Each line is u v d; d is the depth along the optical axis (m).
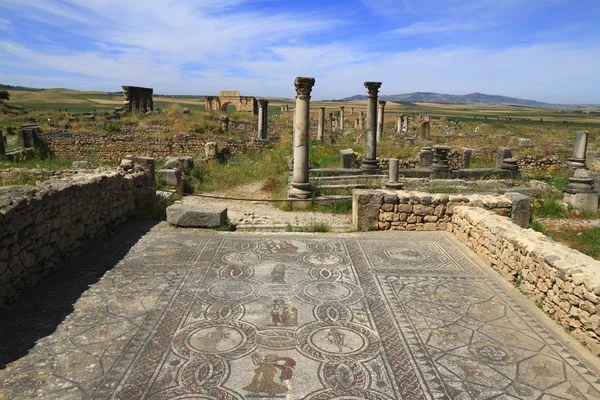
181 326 4.25
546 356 3.83
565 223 10.62
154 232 7.64
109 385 3.30
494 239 6.06
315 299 4.95
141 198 9.54
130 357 3.68
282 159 18.06
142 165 11.66
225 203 11.97
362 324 4.38
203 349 3.84
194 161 17.81
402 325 4.37
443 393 3.30
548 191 13.55
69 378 3.37
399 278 5.64
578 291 4.12
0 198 4.85
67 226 6.02
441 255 6.62
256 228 8.70
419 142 26.27
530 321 4.49
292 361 3.68
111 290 5.07
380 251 6.77
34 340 3.92
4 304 4.54
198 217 7.91
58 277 5.43
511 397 3.27
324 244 7.10
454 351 3.90
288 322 4.38
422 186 13.37
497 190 12.71
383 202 8.02
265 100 24.77
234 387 3.31
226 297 4.94
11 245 4.68
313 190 11.82
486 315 4.62
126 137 21.72
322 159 18.45
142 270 5.74
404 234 7.79
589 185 12.17
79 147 21.44
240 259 6.25
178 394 3.21
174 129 25.11
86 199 6.60
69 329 4.13
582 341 4.05
